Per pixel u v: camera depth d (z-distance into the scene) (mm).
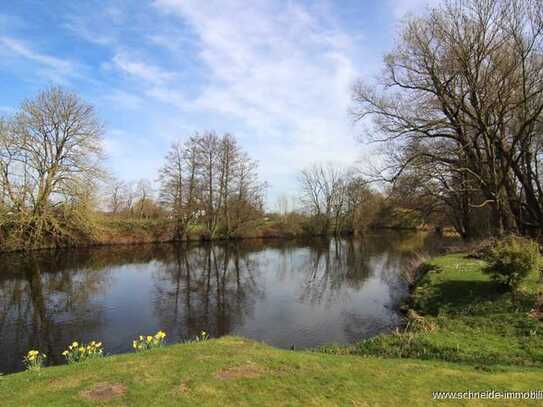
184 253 38250
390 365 6727
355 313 16188
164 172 46906
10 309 17172
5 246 31656
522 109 19188
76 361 7438
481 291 11883
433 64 19188
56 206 33906
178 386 5496
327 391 5410
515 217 20859
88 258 32938
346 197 59031
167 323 15242
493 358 7492
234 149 49594
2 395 5332
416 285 16062
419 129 20891
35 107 32188
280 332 13852
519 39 17359
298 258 35156
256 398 5137
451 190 21953
